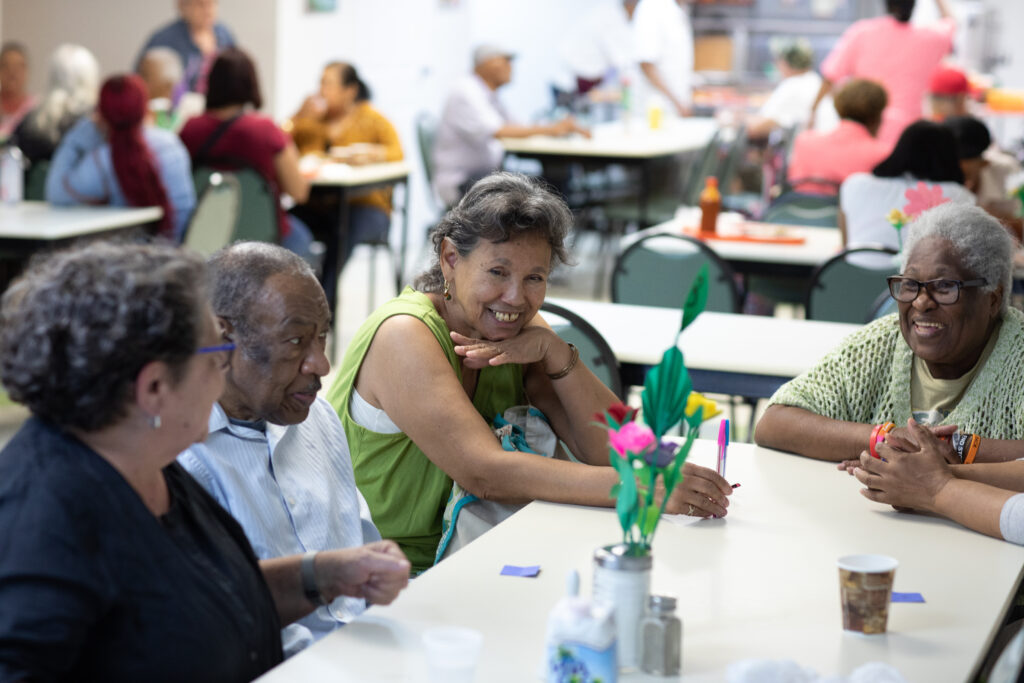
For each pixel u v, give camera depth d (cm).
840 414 219
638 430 126
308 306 161
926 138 429
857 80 552
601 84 978
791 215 546
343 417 205
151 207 492
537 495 184
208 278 125
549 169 735
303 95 812
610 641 118
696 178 691
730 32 1128
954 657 132
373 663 128
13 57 671
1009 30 1034
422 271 214
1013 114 863
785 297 512
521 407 209
